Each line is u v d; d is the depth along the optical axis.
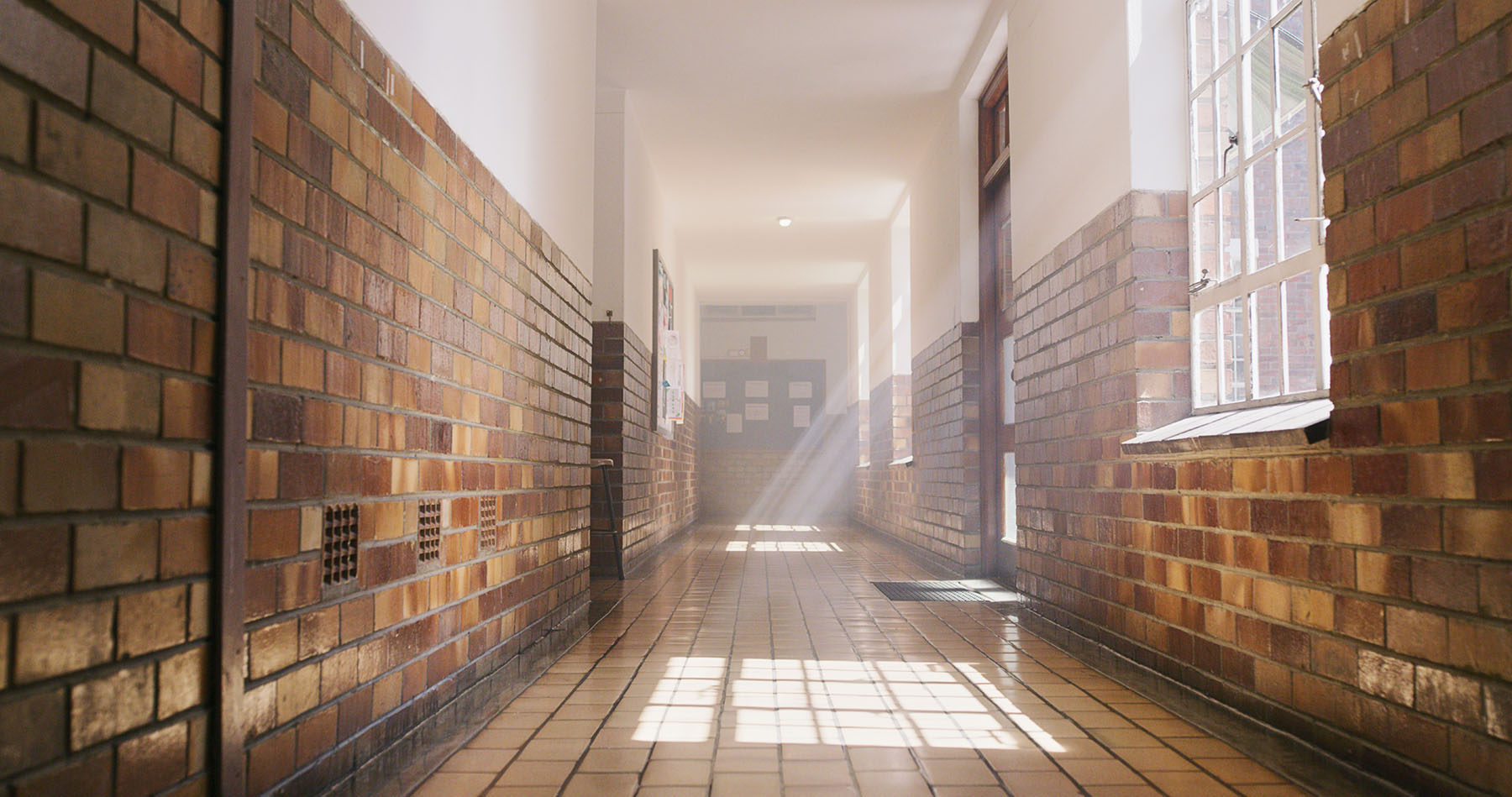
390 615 2.12
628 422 6.30
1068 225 3.92
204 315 1.42
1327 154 2.09
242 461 1.50
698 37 5.63
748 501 14.45
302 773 1.72
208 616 1.42
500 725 2.36
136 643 1.25
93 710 1.17
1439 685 1.73
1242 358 2.85
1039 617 4.20
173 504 1.34
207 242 1.43
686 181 8.34
